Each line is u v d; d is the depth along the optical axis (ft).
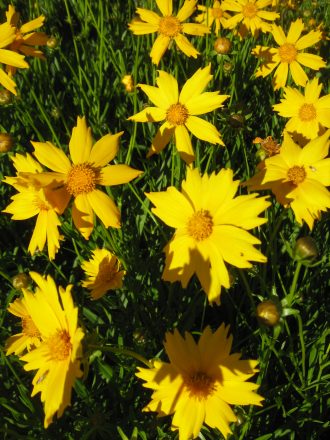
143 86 1.12
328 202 0.85
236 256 0.77
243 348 1.04
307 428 0.95
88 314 1.09
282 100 1.20
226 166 1.22
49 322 0.76
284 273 1.14
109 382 0.95
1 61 1.09
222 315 1.11
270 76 1.59
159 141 1.08
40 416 0.95
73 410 0.99
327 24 2.04
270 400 0.96
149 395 1.00
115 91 1.56
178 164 1.14
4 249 1.31
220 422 0.74
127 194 1.28
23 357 0.76
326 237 1.13
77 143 0.91
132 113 1.54
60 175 0.89
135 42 1.74
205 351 0.77
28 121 1.33
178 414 0.75
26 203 0.93
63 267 1.26
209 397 0.75
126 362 0.97
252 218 0.78
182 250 0.79
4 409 0.98
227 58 1.40
